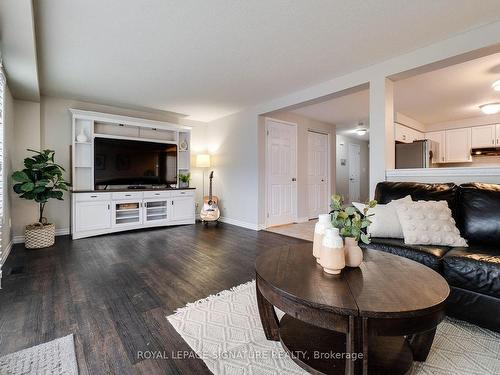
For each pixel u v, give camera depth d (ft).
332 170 19.92
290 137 16.88
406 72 8.80
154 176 15.85
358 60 9.16
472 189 6.97
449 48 7.72
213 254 10.11
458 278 5.25
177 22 6.91
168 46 8.17
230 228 15.33
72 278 7.65
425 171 8.40
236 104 14.58
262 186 15.19
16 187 10.27
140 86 11.69
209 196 17.11
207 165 17.65
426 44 8.08
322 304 3.29
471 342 4.82
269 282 3.92
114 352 4.45
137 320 5.46
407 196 7.48
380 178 9.23
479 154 17.10
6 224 9.57
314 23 6.99
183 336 4.94
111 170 14.19
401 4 6.22
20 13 5.63
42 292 6.72
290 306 3.57
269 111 14.03
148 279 7.63
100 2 6.07
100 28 7.13
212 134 18.43
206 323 5.39
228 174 16.99
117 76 10.52
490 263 4.99
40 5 6.09
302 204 17.71
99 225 13.15
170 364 4.21
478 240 6.52
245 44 8.08
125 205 14.17
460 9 6.38
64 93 12.53
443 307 3.40
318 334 4.54
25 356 4.31
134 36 7.57
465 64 9.37
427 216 6.59
